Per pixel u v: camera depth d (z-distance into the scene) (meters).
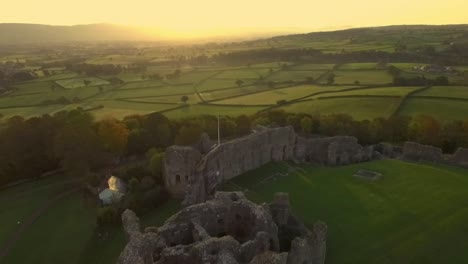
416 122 99.19
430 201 58.91
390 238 50.00
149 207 64.06
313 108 119.00
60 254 53.53
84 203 69.06
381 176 69.19
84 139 77.25
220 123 100.75
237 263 33.22
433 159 78.75
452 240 49.09
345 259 46.09
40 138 83.81
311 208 58.25
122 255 31.94
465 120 97.62
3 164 77.62
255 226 42.00
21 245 55.88
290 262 38.19
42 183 78.38
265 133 75.00
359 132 99.75
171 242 40.47
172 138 96.88
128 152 91.75
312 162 83.00
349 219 54.75
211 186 64.00
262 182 68.06
